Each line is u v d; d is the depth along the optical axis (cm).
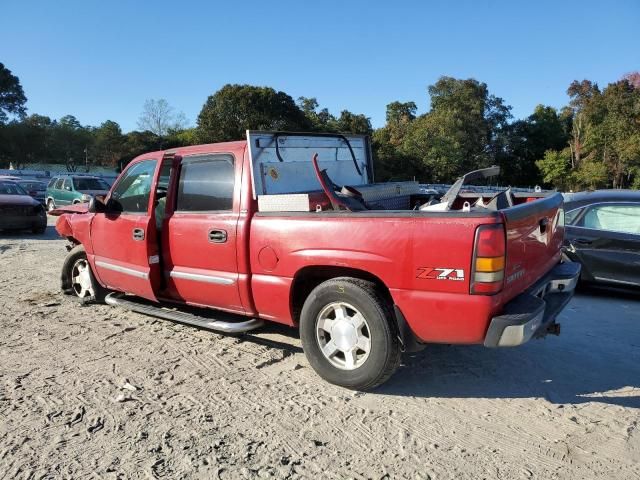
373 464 307
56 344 505
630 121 4606
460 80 6253
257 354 479
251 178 447
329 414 367
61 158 7319
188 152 499
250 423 354
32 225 1404
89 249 607
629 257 666
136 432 341
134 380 422
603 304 663
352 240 383
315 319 407
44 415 363
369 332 379
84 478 293
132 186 548
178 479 292
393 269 366
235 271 454
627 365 458
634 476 297
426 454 318
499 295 345
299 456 315
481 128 6194
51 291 723
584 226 704
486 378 429
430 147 5853
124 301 577
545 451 321
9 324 568
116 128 7450
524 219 374
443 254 348
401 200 547
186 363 458
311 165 514
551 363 461
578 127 5462
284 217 420
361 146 600
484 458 313
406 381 422
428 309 356
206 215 473
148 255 512
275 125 5950
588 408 378
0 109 7062
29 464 306
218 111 5769
